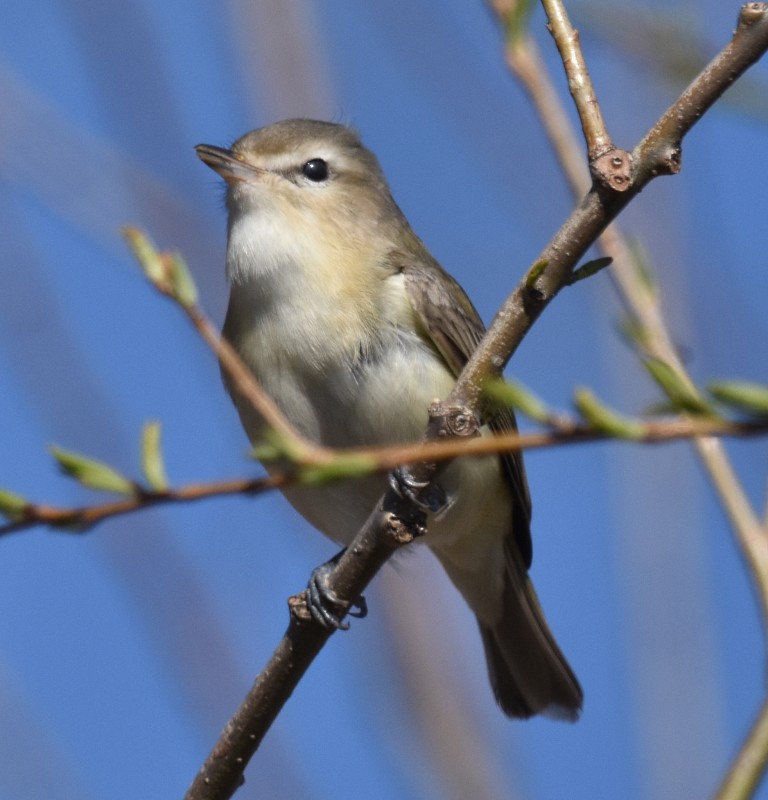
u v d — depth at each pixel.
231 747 7.60
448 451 4.88
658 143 5.70
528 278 6.04
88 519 5.07
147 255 5.80
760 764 6.31
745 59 5.52
